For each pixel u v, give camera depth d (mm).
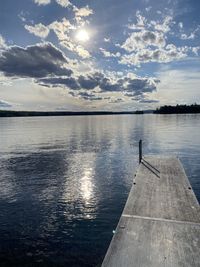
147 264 6004
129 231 7547
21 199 15719
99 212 13656
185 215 8719
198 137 49188
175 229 7676
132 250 6551
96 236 11117
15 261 9375
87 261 9375
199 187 17516
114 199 15633
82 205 14680
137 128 80250
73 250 10062
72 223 12367
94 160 27938
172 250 6551
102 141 45781
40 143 43781
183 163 25188
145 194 10922
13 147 38812
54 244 10477
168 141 43719
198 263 6035
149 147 37062
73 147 38188
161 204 9750
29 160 28250
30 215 13289
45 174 21891
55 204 14859
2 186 18438
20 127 93500
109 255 6348
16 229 11758
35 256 9672
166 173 14602
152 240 7031
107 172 22438
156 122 116562
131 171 22719
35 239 10875
